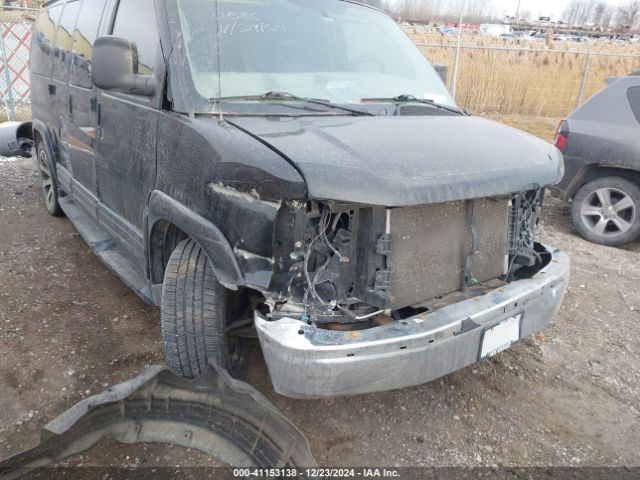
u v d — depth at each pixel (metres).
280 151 2.21
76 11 4.46
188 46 2.87
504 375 3.33
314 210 2.20
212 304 2.54
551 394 3.18
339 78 3.24
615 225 5.92
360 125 2.63
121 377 3.11
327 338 2.11
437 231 2.50
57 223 5.54
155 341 3.46
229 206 2.29
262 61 3.04
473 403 3.06
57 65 4.69
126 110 3.23
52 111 4.91
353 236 2.32
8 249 4.82
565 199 6.21
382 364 2.16
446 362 2.34
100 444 2.50
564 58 16.08
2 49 10.77
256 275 2.21
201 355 2.58
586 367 3.48
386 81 3.44
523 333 2.70
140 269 3.44
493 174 2.49
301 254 2.21
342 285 2.34
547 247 3.16
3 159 8.09
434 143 2.53
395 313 2.48
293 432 2.28
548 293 2.78
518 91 16.09
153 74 2.93
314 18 3.44
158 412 2.51
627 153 5.57
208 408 2.48
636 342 3.83
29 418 2.76
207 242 2.38
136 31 3.26
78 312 3.79
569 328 3.98
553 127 14.02
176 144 2.67
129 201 3.33
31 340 3.41
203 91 2.77
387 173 2.19
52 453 2.30
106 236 4.16
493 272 2.83
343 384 2.12
